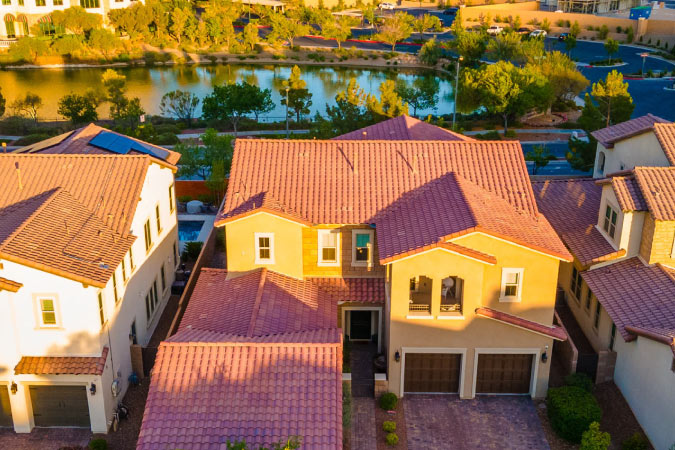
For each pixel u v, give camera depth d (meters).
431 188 36.97
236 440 24.77
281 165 38.50
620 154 47.44
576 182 46.06
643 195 35.25
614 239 36.97
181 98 87.38
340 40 133.62
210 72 120.38
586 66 113.06
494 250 31.81
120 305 32.84
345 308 36.34
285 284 35.25
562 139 76.44
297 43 136.75
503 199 36.53
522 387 33.75
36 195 35.47
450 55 122.38
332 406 25.80
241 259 35.94
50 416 31.34
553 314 33.72
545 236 33.56
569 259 31.73
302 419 25.36
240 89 81.38
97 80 112.69
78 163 37.19
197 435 24.92
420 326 32.50
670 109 86.56
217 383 26.36
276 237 35.47
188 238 52.19
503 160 38.56
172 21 137.38
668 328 30.17
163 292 41.19
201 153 62.22
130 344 34.44
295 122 86.62
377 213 36.03
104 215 34.53
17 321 29.52
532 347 32.69
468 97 79.12
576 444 30.38
